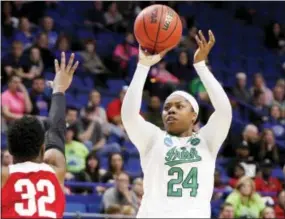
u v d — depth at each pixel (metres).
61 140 7.27
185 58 23.38
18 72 20.05
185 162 7.85
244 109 23.38
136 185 15.48
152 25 8.30
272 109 23.08
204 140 7.98
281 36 28.56
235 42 27.83
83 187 16.73
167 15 8.38
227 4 28.78
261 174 18.72
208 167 7.87
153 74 22.50
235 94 23.72
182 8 27.61
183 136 8.10
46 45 21.02
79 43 23.11
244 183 15.65
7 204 6.74
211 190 7.84
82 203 16.33
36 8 23.83
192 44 25.00
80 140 18.14
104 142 18.62
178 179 7.79
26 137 6.85
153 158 7.92
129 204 15.16
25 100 18.42
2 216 6.71
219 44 27.41
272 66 27.45
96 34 24.81
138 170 19.28
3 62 20.17
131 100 7.82
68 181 16.78
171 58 24.42
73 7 25.23
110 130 19.55
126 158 19.33
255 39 28.30
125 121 7.90
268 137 20.36
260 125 22.81
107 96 22.30
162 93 21.81
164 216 7.64
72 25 24.58
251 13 29.05
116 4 25.66
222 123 7.89
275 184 18.72
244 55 27.66
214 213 17.03
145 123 8.05
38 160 6.94
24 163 6.89
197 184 7.77
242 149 19.33
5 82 20.02
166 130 8.13
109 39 24.81
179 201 7.71
